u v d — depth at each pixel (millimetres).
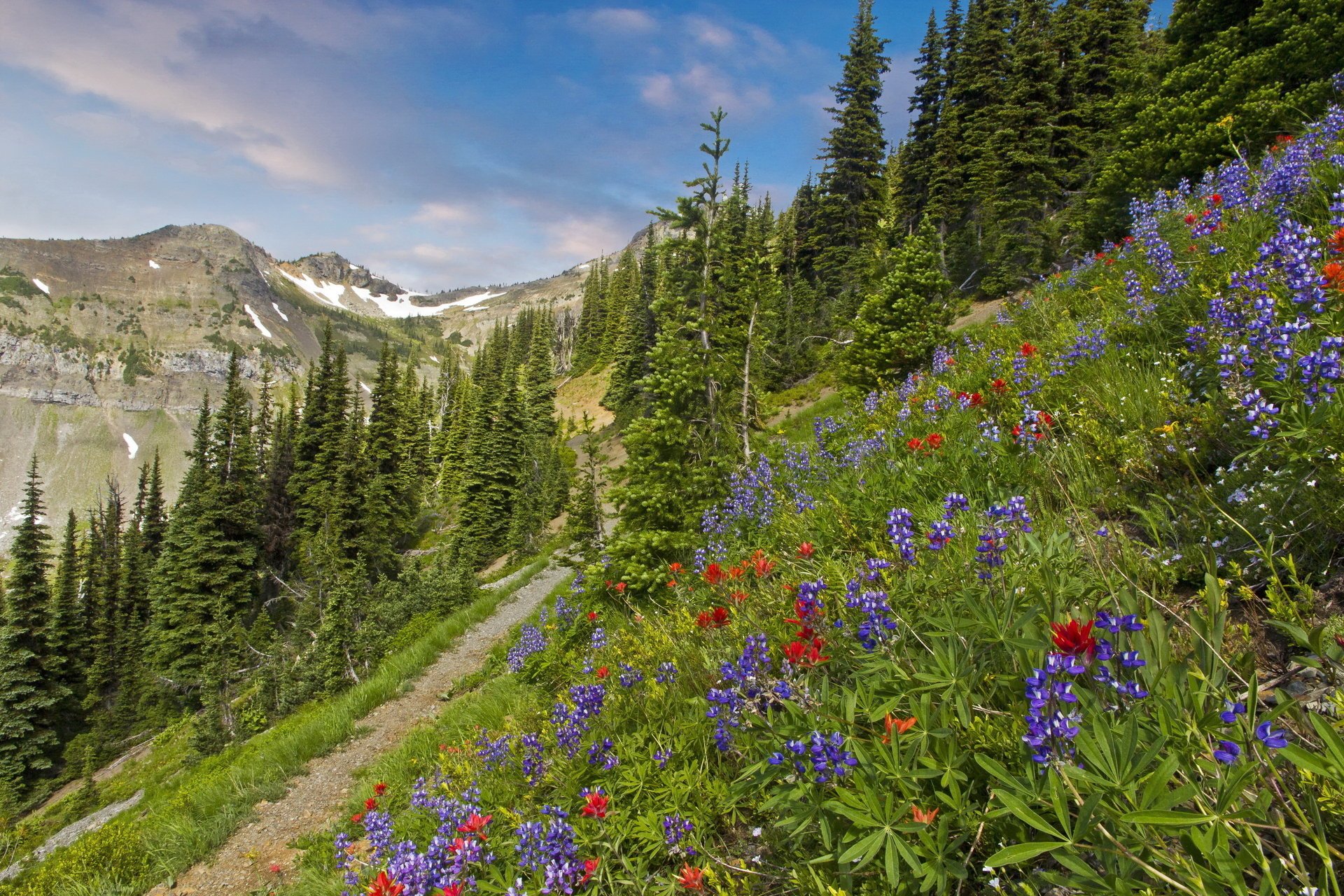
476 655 16875
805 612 2965
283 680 20953
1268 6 14992
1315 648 1650
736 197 45656
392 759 10836
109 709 39656
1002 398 5902
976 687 2201
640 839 2920
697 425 11320
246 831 10281
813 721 2305
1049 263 25031
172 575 38062
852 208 39781
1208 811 1350
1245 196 6805
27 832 23359
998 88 33188
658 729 3779
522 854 3111
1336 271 2863
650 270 64688
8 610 37312
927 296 17078
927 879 1694
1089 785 1525
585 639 9258
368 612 21594
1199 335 3816
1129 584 2303
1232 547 2588
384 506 43312
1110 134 27453
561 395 94062
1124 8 33375
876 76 40125
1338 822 1413
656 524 9984
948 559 3074
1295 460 2455
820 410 20859
